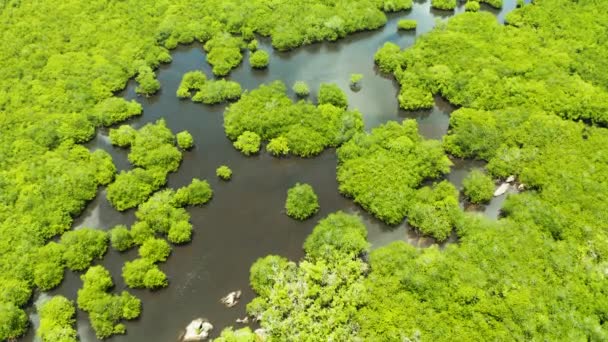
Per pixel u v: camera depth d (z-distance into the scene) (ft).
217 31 358.02
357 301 206.69
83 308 213.46
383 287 210.79
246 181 269.23
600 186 244.42
